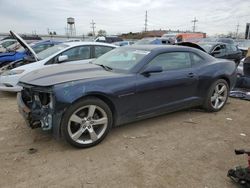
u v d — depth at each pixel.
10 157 3.41
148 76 4.18
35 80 3.67
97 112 3.76
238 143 3.97
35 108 3.74
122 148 3.71
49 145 3.75
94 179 2.96
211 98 5.25
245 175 2.82
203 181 2.98
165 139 4.04
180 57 4.77
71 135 3.54
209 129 4.50
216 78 5.20
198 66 5.01
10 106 5.73
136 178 3.00
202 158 3.49
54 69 4.23
